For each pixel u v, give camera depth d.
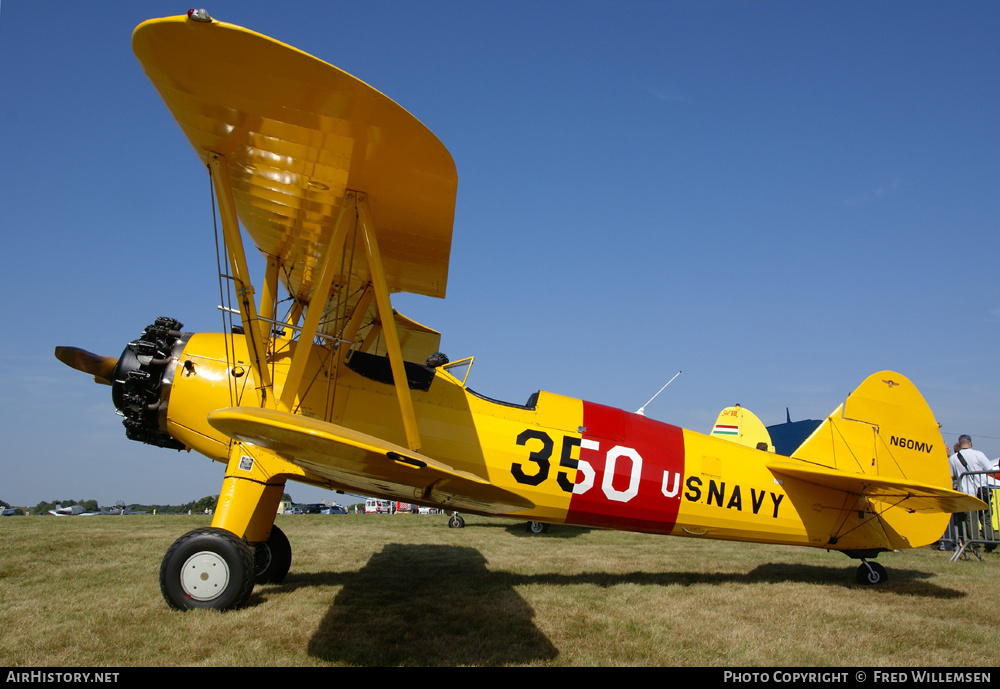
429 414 6.95
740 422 16.16
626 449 7.51
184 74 4.80
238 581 5.32
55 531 10.52
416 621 5.22
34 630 4.67
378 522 14.15
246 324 6.14
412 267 7.55
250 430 4.62
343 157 5.52
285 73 4.68
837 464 8.40
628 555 9.61
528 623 5.28
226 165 5.89
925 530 8.40
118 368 6.76
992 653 4.89
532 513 7.29
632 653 4.62
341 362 6.97
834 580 7.90
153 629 4.74
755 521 7.89
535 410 7.40
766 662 4.54
